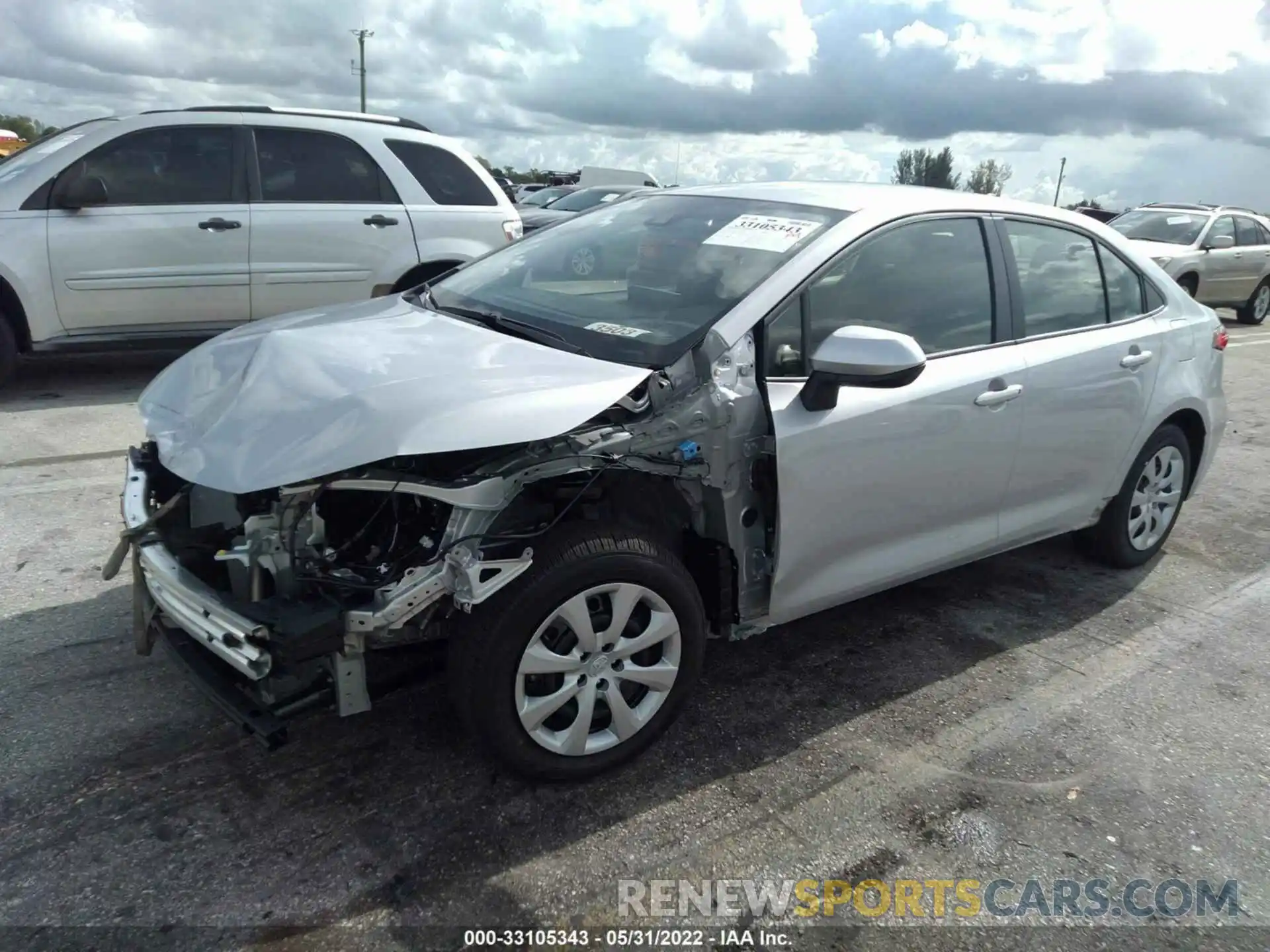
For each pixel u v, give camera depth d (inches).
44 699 123.3
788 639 151.9
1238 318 593.3
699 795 112.5
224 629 94.8
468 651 102.0
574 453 103.7
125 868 96.3
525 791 111.0
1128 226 572.7
